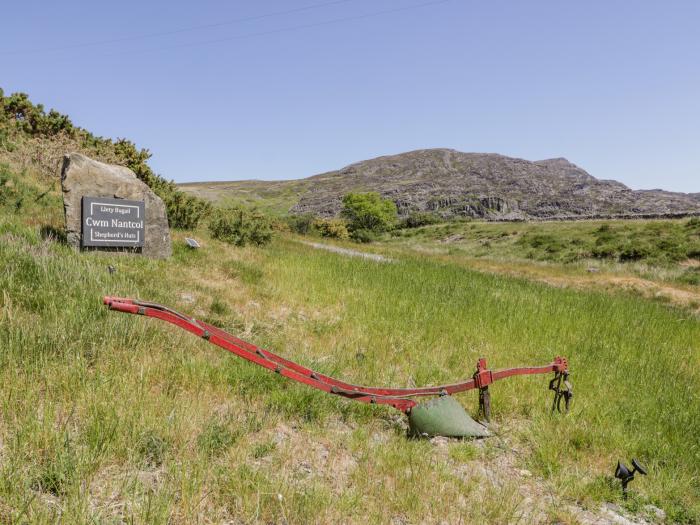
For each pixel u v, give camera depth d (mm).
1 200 10664
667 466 4645
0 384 3686
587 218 67875
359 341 7305
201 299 7754
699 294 21375
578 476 4234
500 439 4816
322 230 47875
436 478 3770
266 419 4227
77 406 3684
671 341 9820
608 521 3652
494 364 6969
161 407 3908
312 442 4059
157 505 2705
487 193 158625
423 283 12883
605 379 6758
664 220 52438
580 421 5285
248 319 7426
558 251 41719
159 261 9664
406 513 3234
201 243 13000
